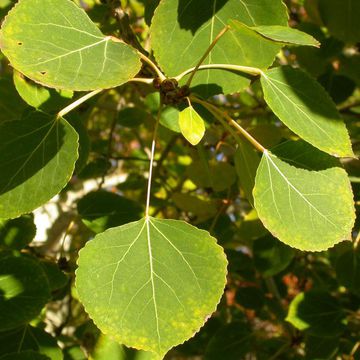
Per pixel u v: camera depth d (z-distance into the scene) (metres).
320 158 0.16
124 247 0.15
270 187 0.15
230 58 0.17
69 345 0.23
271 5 0.17
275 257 0.25
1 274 0.18
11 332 0.20
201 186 0.25
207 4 0.17
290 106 0.16
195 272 0.15
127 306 0.14
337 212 0.15
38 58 0.13
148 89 0.25
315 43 0.14
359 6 0.22
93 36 0.14
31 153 0.15
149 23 0.20
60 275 0.22
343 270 0.24
